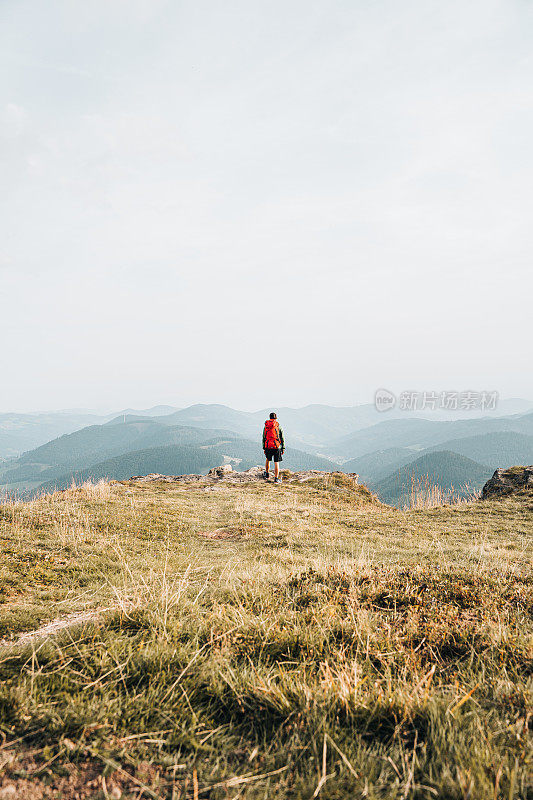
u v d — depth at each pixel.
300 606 4.80
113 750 2.19
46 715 2.39
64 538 8.16
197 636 3.58
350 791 1.96
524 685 2.86
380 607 4.70
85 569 6.42
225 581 5.91
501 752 2.19
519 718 2.52
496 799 1.83
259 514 13.67
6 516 10.02
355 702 2.57
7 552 6.90
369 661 3.27
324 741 2.16
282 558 8.27
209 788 1.96
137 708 2.54
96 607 4.60
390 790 1.96
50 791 1.92
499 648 3.48
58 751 2.17
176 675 2.95
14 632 3.86
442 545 10.34
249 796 1.91
